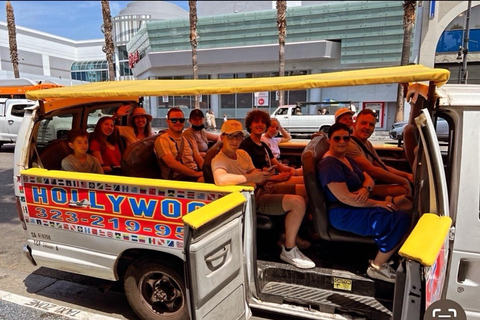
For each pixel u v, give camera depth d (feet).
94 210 9.39
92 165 11.88
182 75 84.79
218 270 7.43
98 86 10.09
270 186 10.99
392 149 14.14
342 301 8.47
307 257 9.80
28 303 11.14
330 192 9.36
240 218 8.23
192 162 13.78
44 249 10.30
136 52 97.45
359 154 11.21
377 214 8.86
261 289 9.08
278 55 74.38
